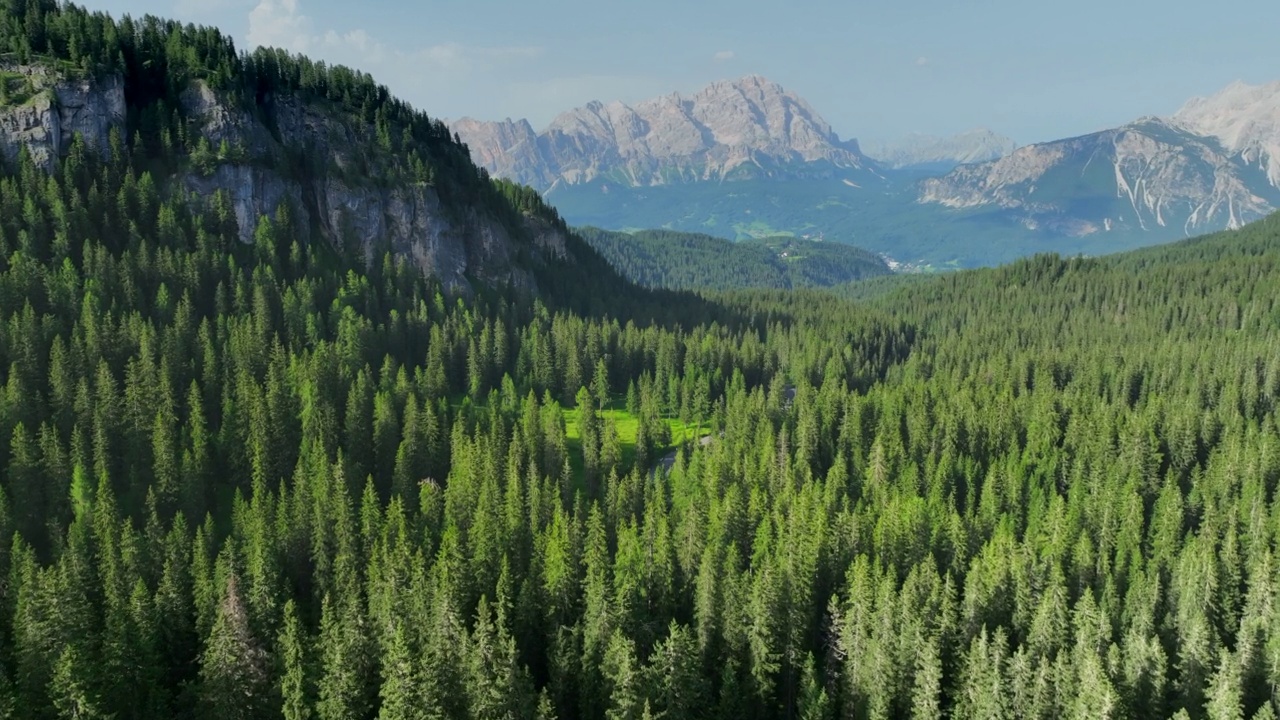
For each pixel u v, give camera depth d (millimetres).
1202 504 125500
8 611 86500
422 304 182750
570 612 90625
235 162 186000
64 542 106000
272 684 76750
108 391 123625
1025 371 198375
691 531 100688
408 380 155500
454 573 90688
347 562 97250
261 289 158875
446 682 69438
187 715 78438
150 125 186375
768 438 145250
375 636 81375
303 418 130750
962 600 96562
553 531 98812
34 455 112625
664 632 88500
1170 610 98188
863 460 143375
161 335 142625
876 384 190375
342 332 159500
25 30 184625
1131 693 80062
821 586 98188
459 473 120625
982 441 152875
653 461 156750
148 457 121938
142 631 81125
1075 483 130000
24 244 151000
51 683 71188
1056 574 92500
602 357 196875
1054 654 85750
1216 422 154000
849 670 81562
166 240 168625
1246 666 84438
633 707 71500
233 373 140000
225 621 75375
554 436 141000
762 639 82062
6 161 167250
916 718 77688
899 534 105125
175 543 97062
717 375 194000
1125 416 156000
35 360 128875
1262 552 101875
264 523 100375
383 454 135125
